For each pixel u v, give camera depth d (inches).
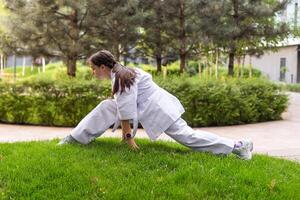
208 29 650.2
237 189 199.0
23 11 615.5
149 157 233.5
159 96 237.0
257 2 684.1
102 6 613.9
